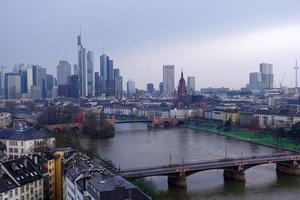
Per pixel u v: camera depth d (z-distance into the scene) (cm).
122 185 19875
